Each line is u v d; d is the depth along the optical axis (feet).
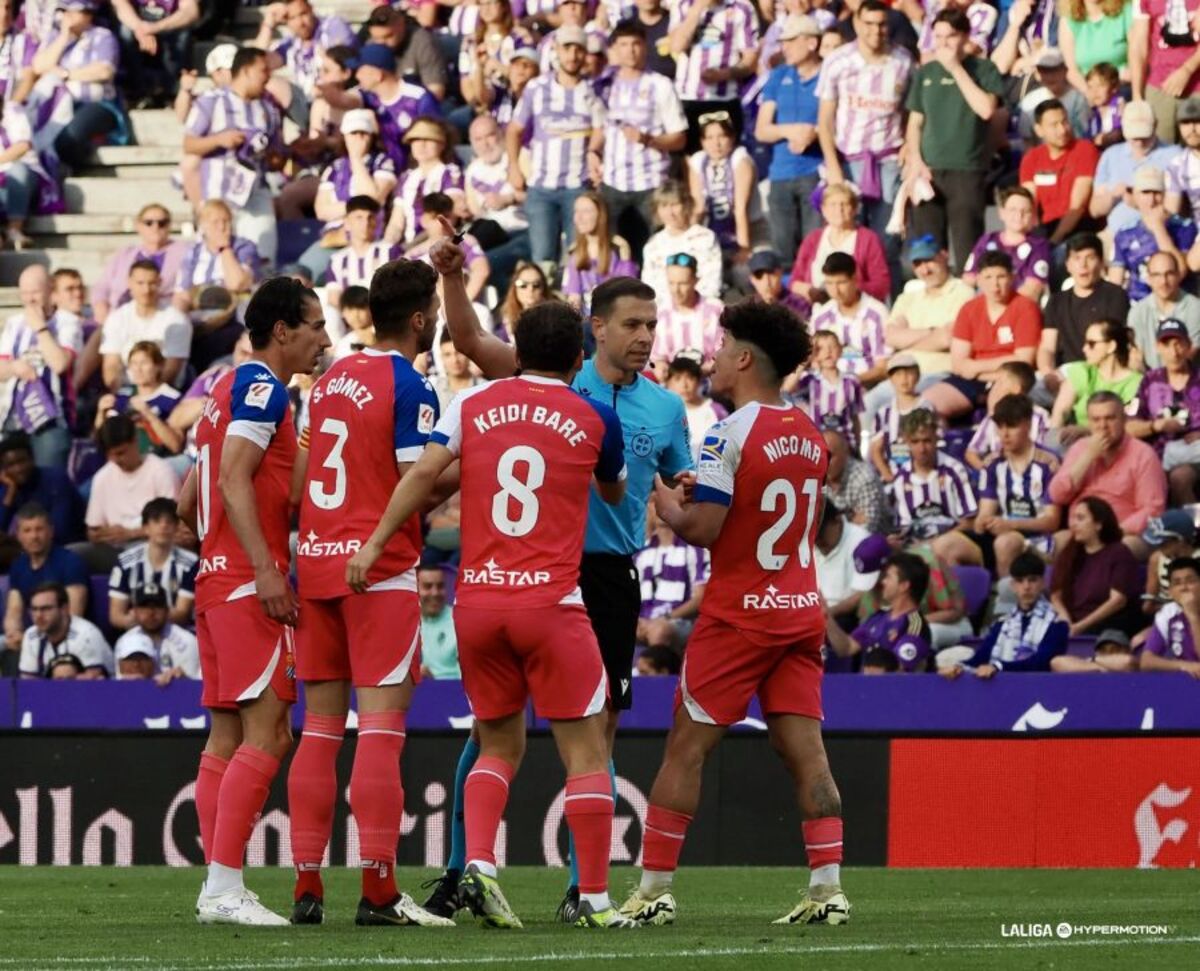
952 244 167.84
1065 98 170.60
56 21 199.62
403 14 188.75
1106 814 120.26
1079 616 134.51
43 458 163.32
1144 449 140.46
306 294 76.18
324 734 74.28
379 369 73.26
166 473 155.22
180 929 72.18
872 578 135.23
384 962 59.41
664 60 181.57
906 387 149.69
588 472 71.05
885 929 73.00
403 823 122.42
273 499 75.41
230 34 211.41
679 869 118.11
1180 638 127.85
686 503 75.25
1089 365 149.28
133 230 188.85
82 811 126.41
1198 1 164.86
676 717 76.07
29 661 140.05
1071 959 62.49
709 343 158.61
